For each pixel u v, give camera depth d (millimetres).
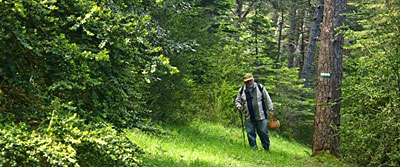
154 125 6242
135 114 5559
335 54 10672
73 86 4020
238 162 8508
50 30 4090
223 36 22828
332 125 10508
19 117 3936
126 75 4906
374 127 8664
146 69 4535
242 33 25328
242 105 11891
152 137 9188
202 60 15211
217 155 8891
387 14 8609
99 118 4453
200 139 11133
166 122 11797
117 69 4820
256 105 11516
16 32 3520
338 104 10711
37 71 4023
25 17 3707
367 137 8555
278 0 26000
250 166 8219
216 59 17234
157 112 11438
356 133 8922
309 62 26000
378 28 8664
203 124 14641
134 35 4664
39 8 3742
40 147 3268
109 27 4324
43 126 3703
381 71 8594
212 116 16188
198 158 7859
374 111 9289
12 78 3758
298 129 23531
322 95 10719
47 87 4113
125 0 5258
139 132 9164
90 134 3762
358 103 9328
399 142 8406
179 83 11680
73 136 3637
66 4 4305
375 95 8562
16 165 3350
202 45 13656
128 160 4020
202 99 16250
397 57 8250
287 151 13086
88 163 3875
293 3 26219
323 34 10812
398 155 8242
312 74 30859
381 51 8797
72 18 4203
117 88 4797
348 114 9320
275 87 22172
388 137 8430
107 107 4793
